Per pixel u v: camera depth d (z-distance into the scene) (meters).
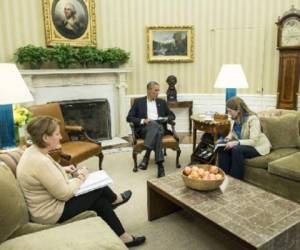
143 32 4.92
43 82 4.29
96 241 1.43
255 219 1.77
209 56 5.02
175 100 4.93
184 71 5.10
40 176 1.63
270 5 4.64
